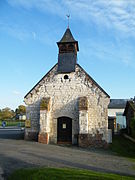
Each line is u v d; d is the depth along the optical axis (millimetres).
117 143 18219
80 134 16094
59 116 17641
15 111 81062
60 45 19344
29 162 9172
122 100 44656
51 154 11578
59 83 18297
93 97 17359
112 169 8961
